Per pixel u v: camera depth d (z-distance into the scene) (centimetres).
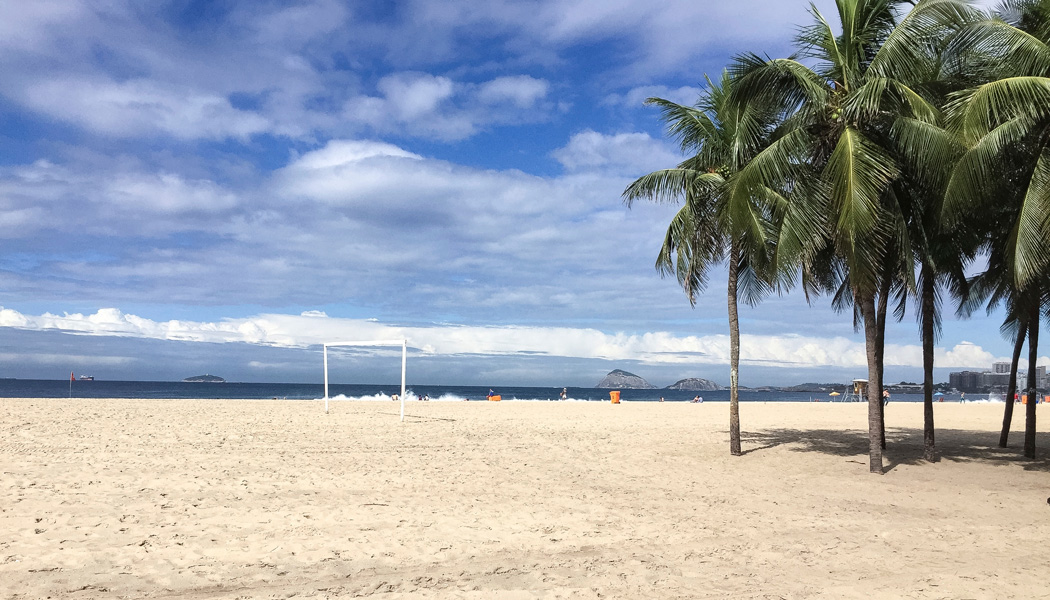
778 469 1280
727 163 1398
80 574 564
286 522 769
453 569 612
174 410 2484
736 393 1469
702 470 1264
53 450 1281
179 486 962
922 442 1777
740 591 563
